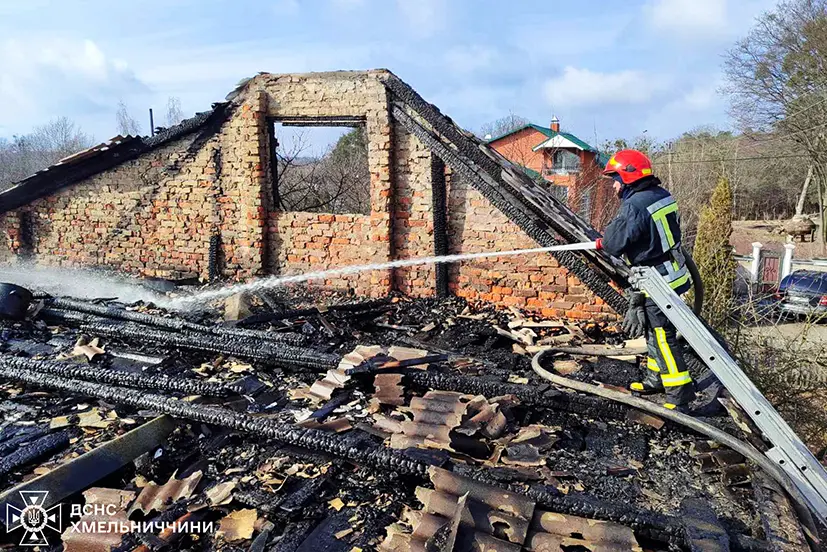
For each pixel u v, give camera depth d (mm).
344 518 2930
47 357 5035
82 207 8734
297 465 3381
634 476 3340
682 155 24016
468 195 7055
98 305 6227
